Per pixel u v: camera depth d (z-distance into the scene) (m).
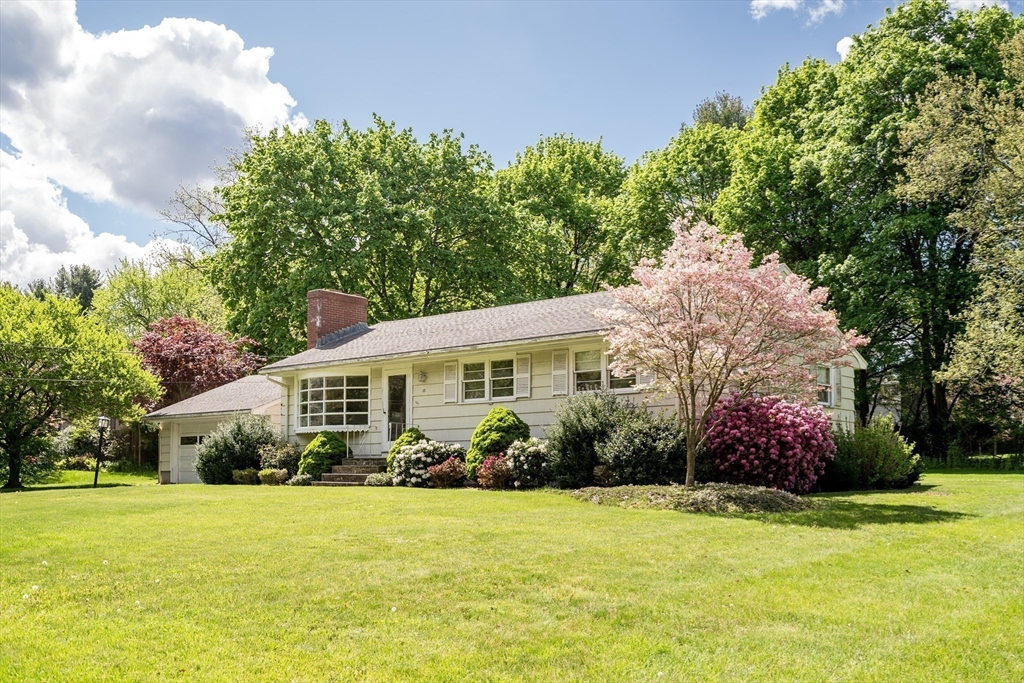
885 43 27.09
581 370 17.53
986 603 6.12
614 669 4.77
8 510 12.60
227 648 5.16
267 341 30.36
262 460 21.17
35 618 5.83
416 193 31.64
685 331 12.34
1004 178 22.55
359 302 25.61
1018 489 14.46
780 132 30.69
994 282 23.19
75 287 57.41
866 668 4.78
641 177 32.81
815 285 26.36
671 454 14.24
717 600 6.22
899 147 25.28
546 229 34.84
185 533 9.62
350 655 5.03
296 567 7.47
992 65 26.03
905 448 16.38
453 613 5.92
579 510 11.53
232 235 33.03
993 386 26.52
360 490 15.80
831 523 10.05
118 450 33.28
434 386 20.09
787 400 14.12
